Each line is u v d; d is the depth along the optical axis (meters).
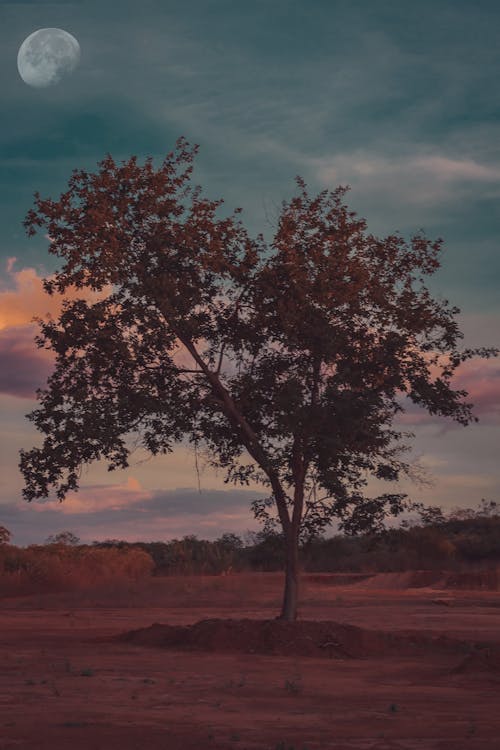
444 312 23.31
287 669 17.88
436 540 67.88
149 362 22.72
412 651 20.97
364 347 23.20
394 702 14.01
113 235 21.66
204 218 22.48
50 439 21.42
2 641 23.23
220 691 14.77
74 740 10.34
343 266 22.83
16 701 13.42
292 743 10.52
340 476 22.42
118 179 22.19
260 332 23.33
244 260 22.83
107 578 51.38
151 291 21.55
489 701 14.14
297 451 22.59
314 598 43.34
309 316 22.50
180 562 62.12
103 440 21.16
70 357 22.02
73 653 20.28
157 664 18.31
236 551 64.94
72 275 21.53
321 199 23.27
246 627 21.47
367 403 21.73
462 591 49.75
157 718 12.11
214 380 22.75
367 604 39.62
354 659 19.94
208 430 22.95
